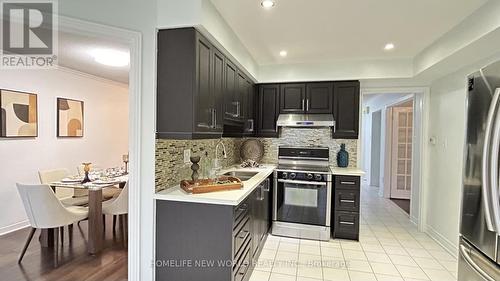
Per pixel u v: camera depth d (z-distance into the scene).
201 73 2.22
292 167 3.98
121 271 2.64
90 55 3.41
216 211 2.11
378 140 7.61
